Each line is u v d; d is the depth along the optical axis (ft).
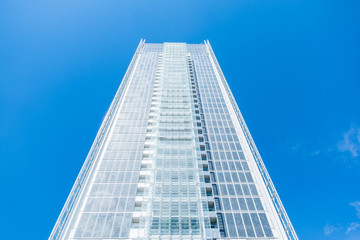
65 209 89.35
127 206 94.89
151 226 82.33
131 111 167.84
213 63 253.85
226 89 204.03
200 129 148.87
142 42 299.17
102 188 104.58
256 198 101.96
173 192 96.53
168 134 136.05
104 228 84.58
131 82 207.82
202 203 93.20
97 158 123.13
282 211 92.53
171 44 277.44
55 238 78.69
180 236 78.89
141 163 120.47
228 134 148.25
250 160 126.21
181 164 113.39
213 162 123.85
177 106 164.35
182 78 196.65
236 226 87.92
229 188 107.04
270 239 82.94
